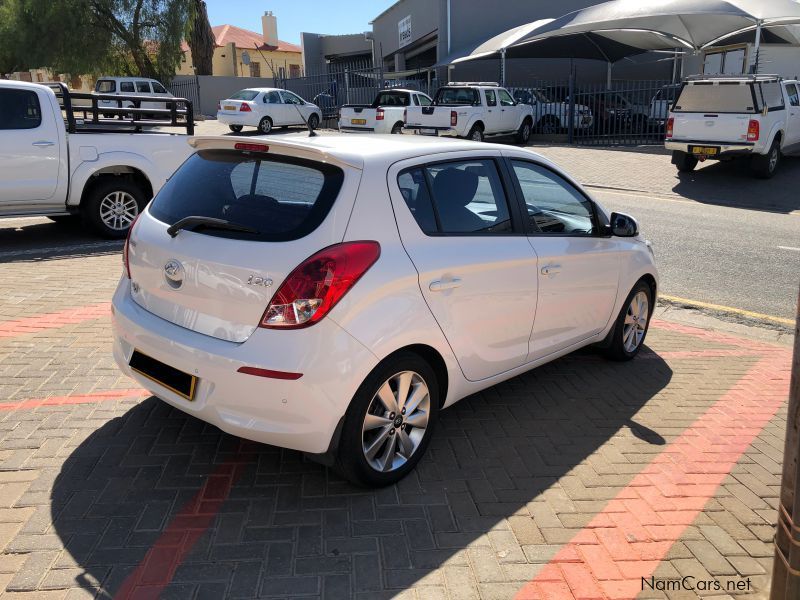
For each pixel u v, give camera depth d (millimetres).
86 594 2758
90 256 7941
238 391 3141
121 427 4055
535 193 4359
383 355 3275
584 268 4582
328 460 3373
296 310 3078
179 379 3381
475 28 30266
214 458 3771
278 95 25453
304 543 3111
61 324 5688
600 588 2932
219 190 3609
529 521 3350
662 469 3877
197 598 2764
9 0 33375
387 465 3533
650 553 3168
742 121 14945
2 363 4871
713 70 26984
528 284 4117
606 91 23719
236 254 3219
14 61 38469
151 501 3369
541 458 3943
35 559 2938
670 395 4875
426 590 2863
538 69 31141
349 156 3377
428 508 3412
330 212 3236
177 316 3453
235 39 52906
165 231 3572
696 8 19344
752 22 21203
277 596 2789
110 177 8672
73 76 35125
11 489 3416
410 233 3490
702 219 11797
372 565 2990
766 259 9156
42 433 3951
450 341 3668
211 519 3254
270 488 3518
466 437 4152
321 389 3104
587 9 22812
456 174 3863
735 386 5090
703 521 3418
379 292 3258
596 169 17328
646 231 10766
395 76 36000
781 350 5961
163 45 34375
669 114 15969
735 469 3910
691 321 6770
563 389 4906
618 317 5176
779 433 4371
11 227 9492
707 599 2900
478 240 3840
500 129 22016
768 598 2871
